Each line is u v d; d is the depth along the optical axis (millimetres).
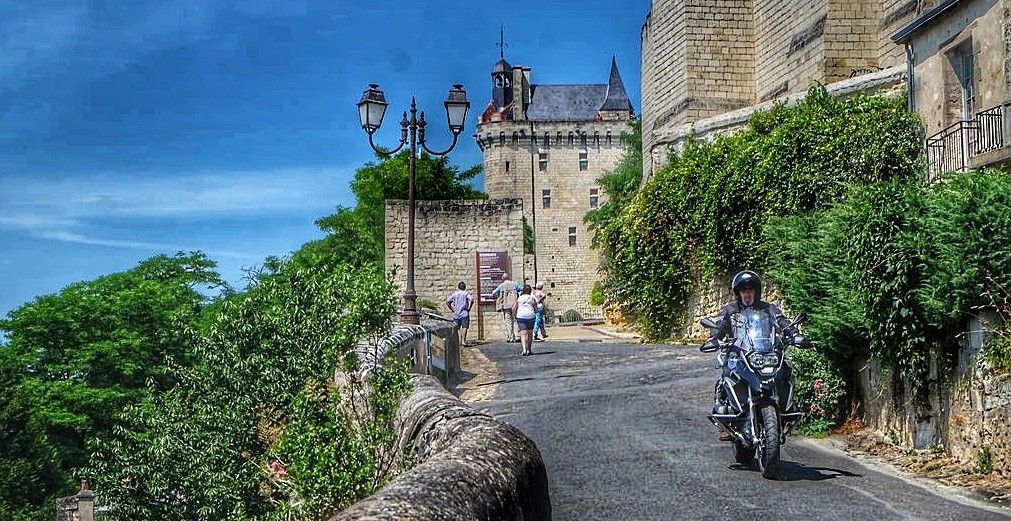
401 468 6918
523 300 22094
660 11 34812
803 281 11469
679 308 24219
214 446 9984
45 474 42594
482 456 4840
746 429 8609
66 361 45844
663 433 10859
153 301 46969
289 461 7945
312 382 8312
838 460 9406
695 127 28594
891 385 9859
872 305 9391
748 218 21141
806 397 11102
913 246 8836
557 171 89312
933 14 16594
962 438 8570
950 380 8789
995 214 8148
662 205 24297
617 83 90812
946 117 16656
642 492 8008
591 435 10891
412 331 15219
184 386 10703
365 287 8203
